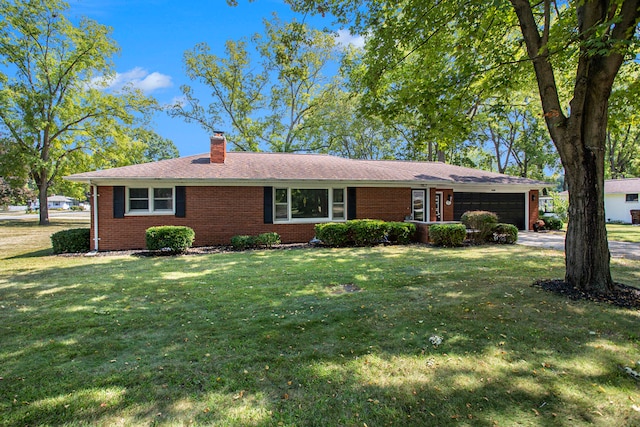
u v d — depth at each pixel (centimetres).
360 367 303
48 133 2345
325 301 504
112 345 354
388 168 1531
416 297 516
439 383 277
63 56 2367
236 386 275
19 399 258
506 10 701
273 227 1241
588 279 520
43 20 2250
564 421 229
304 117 2900
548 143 3053
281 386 275
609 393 260
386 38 696
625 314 426
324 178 1237
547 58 518
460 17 668
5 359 324
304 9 701
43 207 2391
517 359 315
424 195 1467
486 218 1166
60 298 529
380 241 1192
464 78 679
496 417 234
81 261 888
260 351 337
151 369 303
